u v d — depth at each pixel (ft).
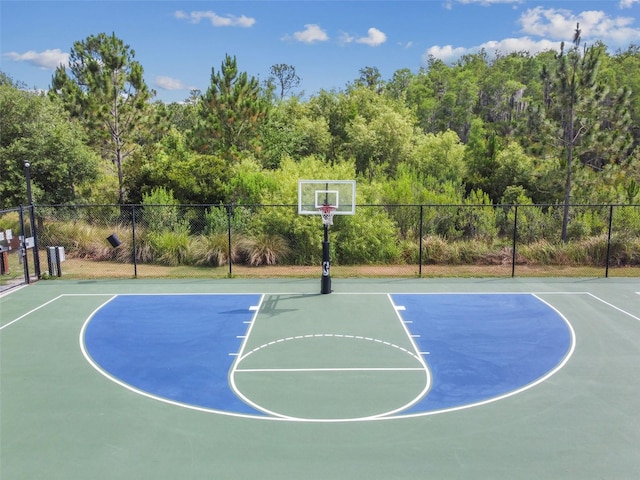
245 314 47.03
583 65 71.46
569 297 52.90
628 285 58.13
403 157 136.67
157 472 23.41
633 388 32.12
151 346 39.32
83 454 24.95
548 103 79.00
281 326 43.78
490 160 120.37
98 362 36.32
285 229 70.95
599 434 26.66
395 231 76.28
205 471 23.45
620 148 72.95
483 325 44.09
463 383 32.83
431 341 40.29
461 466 23.79
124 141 96.32
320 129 151.43
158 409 29.50
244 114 109.19
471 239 75.51
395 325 44.04
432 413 28.89
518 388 32.14
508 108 258.57
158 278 61.41
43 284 58.54
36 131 85.92
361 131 137.49
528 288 56.75
